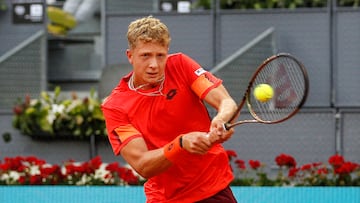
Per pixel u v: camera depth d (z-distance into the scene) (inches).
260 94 343.9
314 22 836.0
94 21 968.9
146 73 362.3
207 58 852.6
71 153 821.2
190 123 386.9
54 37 956.0
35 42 874.1
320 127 787.4
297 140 787.4
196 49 855.1
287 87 382.6
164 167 356.8
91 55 961.5
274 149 787.4
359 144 784.3
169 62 385.7
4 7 909.2
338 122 788.0
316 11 835.4
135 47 362.0
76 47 961.5
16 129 826.8
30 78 871.1
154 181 404.8
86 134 808.9
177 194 398.0
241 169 707.4
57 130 816.3
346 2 856.3
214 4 855.1
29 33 909.2
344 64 832.3
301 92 377.7
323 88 833.5
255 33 846.5
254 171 766.5
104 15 863.7
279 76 383.9
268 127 787.4
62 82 959.0
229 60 807.1
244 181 692.7
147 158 359.6
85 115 807.1
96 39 963.3
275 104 391.9
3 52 911.0
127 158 374.6
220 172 397.4
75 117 809.5
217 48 852.0
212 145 342.3
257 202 622.5
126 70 804.0
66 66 959.6
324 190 617.3
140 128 383.2
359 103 826.8
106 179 698.2
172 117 383.9
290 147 788.0
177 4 888.9
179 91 382.6
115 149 378.9
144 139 386.3
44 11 907.4
